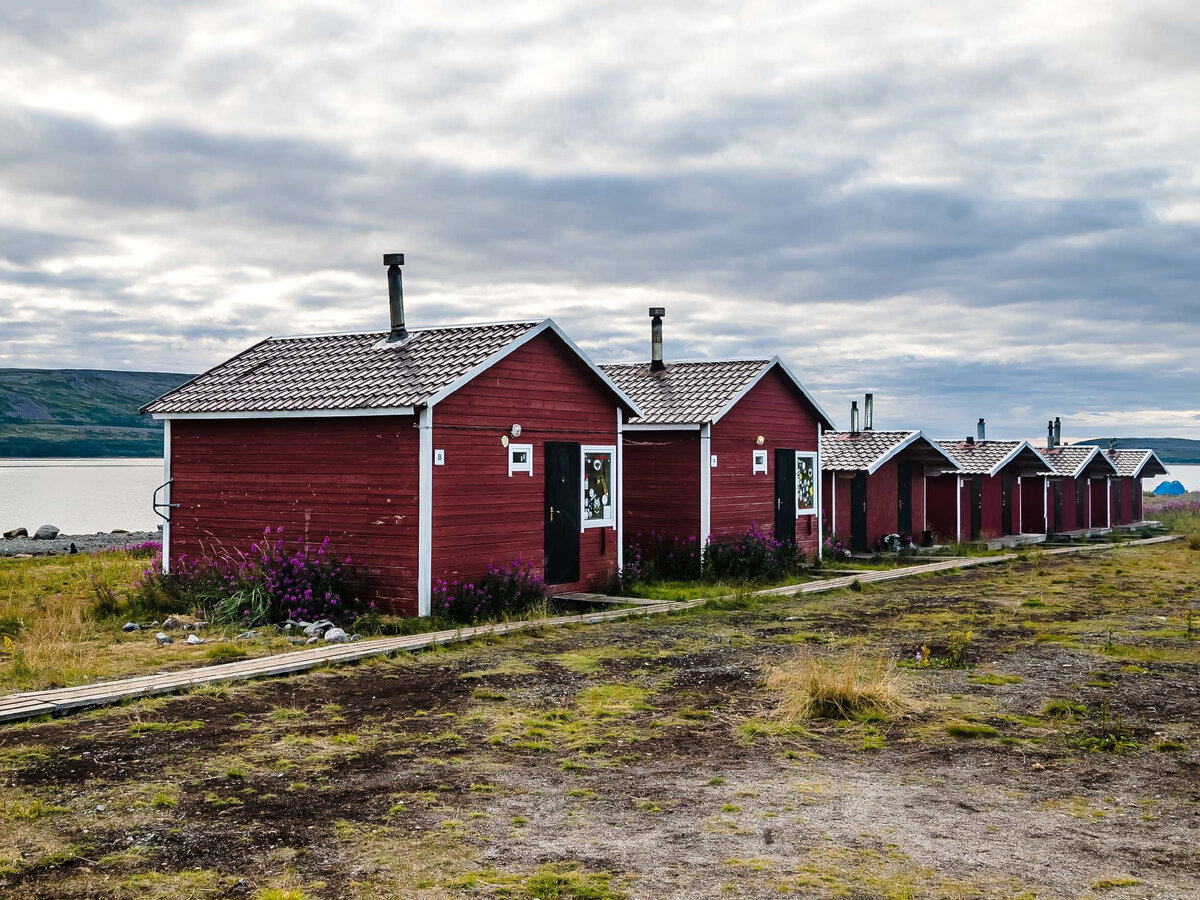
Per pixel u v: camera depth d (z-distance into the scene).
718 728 8.62
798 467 23.92
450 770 7.38
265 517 15.66
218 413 15.75
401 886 5.31
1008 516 35.28
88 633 13.26
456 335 16.59
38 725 8.51
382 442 14.57
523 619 14.32
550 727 8.62
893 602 17.22
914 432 28.33
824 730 8.56
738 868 5.54
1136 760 7.67
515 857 5.71
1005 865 5.59
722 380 22.19
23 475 149.50
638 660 11.56
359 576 14.72
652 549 21.34
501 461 15.59
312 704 9.37
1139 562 25.41
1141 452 46.09
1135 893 5.22
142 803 6.59
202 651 11.91
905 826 6.22
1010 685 10.23
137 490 102.38
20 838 5.97
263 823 6.24
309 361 17.12
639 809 6.54
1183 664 11.38
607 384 17.53
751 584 19.17
